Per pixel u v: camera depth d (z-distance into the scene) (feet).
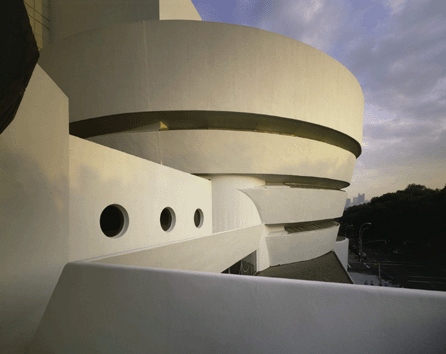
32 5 48.21
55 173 13.23
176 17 43.29
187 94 34.32
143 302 8.02
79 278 9.23
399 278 109.70
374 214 193.77
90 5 45.73
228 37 35.09
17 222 10.71
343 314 6.00
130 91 33.88
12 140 10.57
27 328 10.14
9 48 5.49
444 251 169.37
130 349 7.59
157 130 36.88
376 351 5.48
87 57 34.50
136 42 33.42
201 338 7.01
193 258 24.56
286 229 53.16
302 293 6.52
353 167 63.57
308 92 41.70
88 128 38.06
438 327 5.26
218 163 37.96
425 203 168.86
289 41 39.01
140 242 21.40
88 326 8.41
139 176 21.59
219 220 39.75
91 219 16.48
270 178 45.91
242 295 7.02
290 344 6.15
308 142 43.96
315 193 49.44
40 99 12.30
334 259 61.21
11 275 10.34
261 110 37.32
